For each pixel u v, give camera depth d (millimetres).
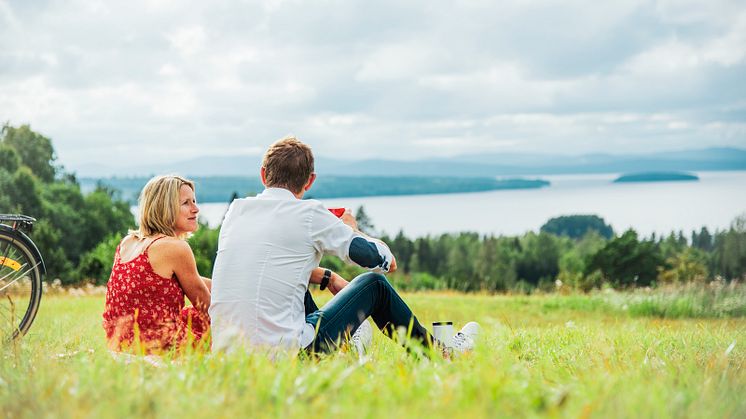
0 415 2383
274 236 3609
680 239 100500
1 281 4398
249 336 3502
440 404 2359
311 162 3826
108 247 40031
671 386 2832
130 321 3775
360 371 3025
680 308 14086
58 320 7238
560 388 2666
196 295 3955
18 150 89312
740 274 92812
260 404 2475
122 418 2295
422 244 144375
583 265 83438
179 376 2732
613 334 5438
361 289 3783
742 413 2518
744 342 4832
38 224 67375
